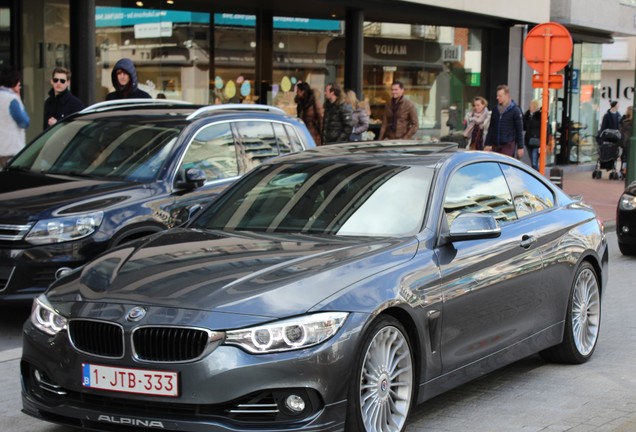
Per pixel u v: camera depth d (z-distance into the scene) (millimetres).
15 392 6625
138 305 4984
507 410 6223
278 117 10352
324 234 5945
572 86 30969
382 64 22734
